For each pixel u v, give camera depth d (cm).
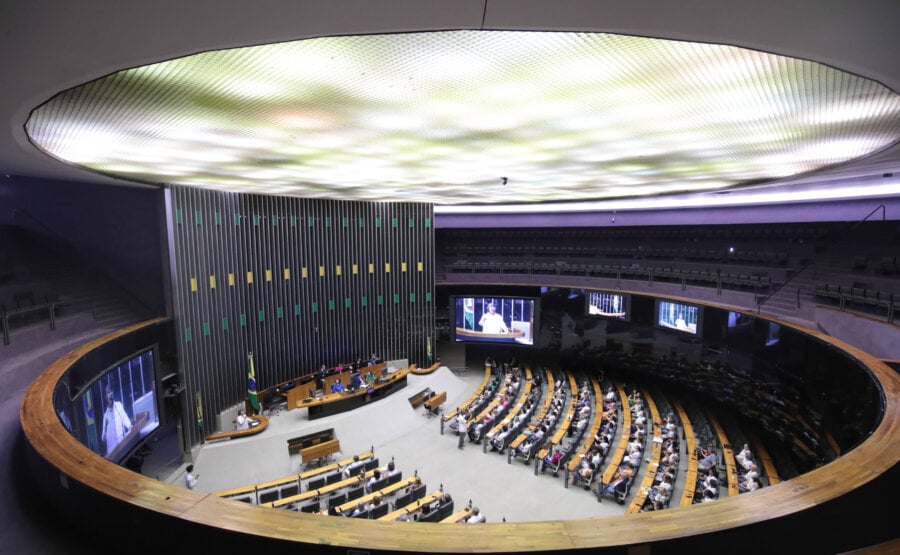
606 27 333
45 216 1522
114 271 1535
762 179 1359
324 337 2088
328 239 2086
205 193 1606
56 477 547
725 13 303
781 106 596
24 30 304
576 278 2558
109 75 451
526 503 1393
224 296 1681
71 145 759
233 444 1564
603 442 1622
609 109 613
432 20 315
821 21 313
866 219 1684
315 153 905
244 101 557
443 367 2448
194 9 285
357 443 1745
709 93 546
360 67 455
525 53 423
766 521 477
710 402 1952
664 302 2131
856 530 534
